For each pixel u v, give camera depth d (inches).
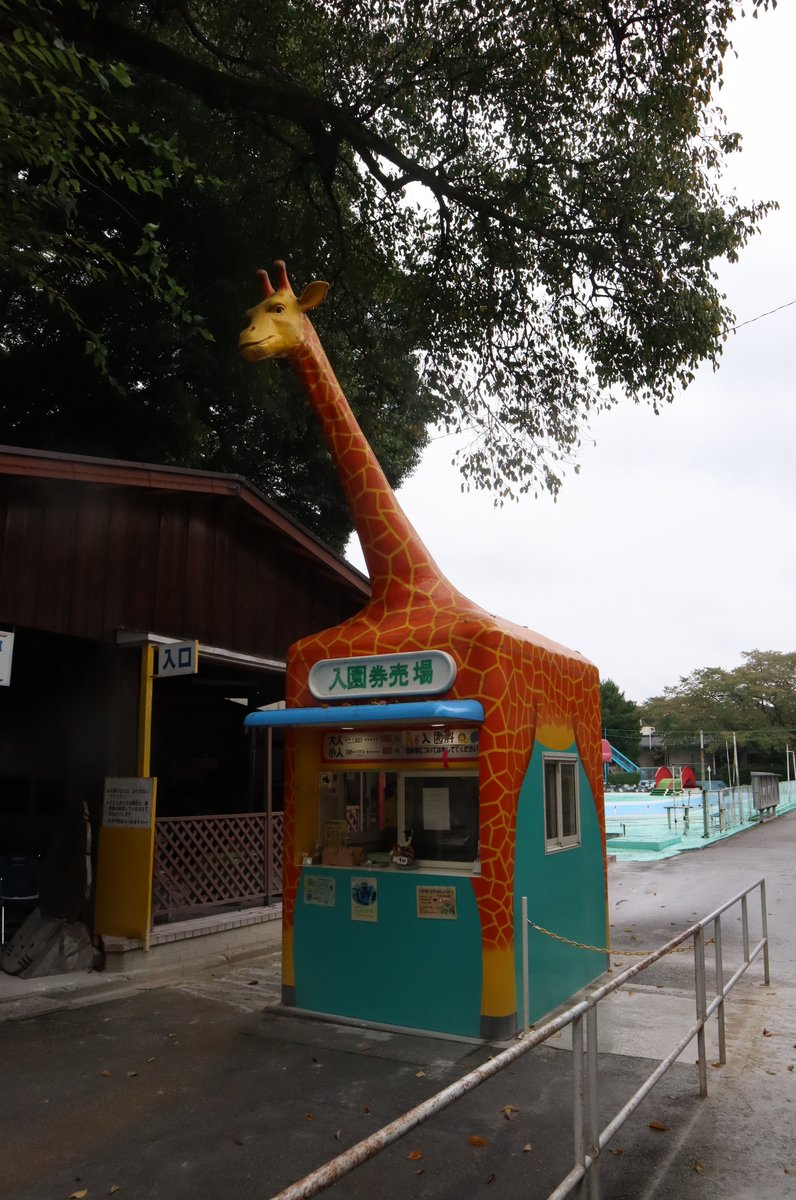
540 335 503.2
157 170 265.1
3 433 573.0
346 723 240.4
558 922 259.8
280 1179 149.9
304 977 254.1
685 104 397.1
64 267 475.8
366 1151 78.4
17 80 236.5
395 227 499.8
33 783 373.1
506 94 430.9
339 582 415.8
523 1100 183.6
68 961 289.0
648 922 417.1
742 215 451.5
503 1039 222.1
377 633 258.8
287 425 621.6
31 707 377.7
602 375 499.2
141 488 301.9
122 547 314.2
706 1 357.4
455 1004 228.5
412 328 539.5
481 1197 143.4
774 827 995.9
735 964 324.2
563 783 281.1
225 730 458.6
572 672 295.6
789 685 1940.2
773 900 478.3
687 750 2284.7
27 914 340.5
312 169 494.3
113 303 495.8
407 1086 192.5
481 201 463.5
